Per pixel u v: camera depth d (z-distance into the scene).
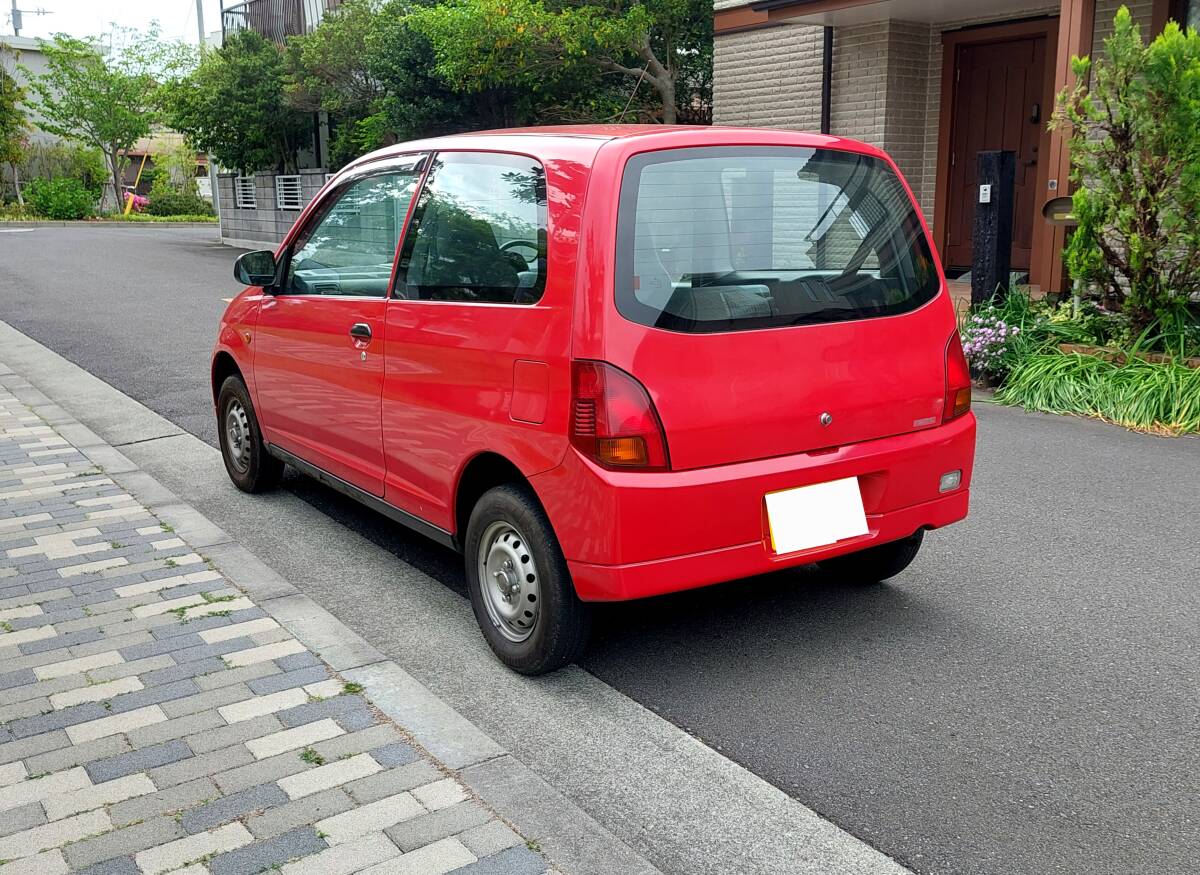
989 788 3.09
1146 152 7.80
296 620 4.14
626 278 3.37
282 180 23.22
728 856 2.79
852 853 2.80
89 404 8.23
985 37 12.73
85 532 5.16
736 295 3.53
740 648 4.05
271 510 5.71
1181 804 3.01
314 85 19.95
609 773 3.19
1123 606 4.41
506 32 14.03
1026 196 12.65
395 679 3.64
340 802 2.91
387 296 4.36
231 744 3.21
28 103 38.31
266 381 5.44
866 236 3.91
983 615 4.33
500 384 3.67
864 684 3.74
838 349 3.70
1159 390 7.52
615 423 3.32
